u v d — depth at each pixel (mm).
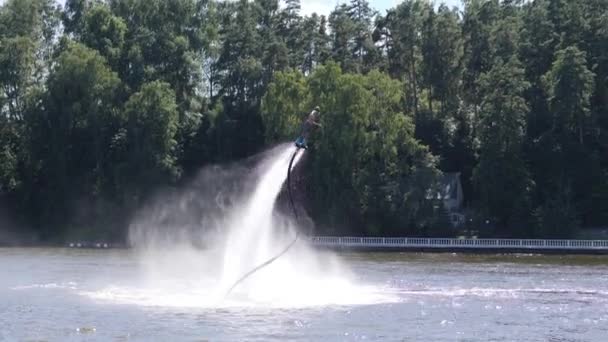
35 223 134500
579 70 123250
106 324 39656
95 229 128125
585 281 62906
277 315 42281
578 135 125500
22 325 39594
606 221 121312
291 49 160125
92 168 132250
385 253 103000
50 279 61531
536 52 136125
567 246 101438
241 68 144750
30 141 133625
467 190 135500
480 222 120312
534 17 140250
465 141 137875
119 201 127250
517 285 59125
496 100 120625
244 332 37750
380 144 120625
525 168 120125
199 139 136750
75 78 131500
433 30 144750
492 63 140125
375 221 118250
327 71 121062
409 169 121938
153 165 126938
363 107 118938
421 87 148375
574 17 136125
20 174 136000
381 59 155375
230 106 142750
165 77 140750
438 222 118812
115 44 141000
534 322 41906
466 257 95750
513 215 118188
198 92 144375
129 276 64062
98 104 132000
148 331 38000
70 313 42875
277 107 123562
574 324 41469
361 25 158375
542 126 127250
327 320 41000
